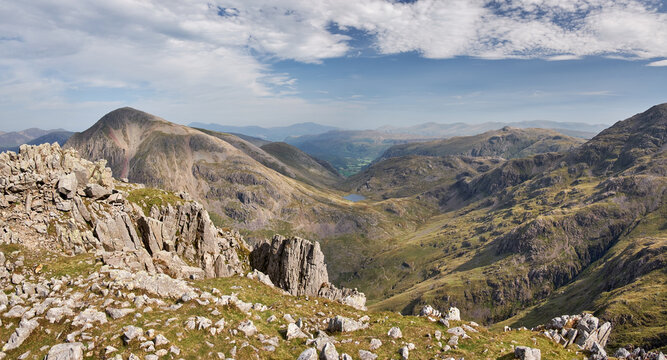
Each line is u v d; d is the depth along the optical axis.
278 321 41.16
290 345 35.84
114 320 33.44
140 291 39.78
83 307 34.72
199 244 89.12
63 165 69.06
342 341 37.38
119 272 42.28
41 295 36.22
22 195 56.47
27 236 51.66
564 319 50.78
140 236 72.62
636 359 43.41
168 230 87.38
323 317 46.25
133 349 29.22
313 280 98.75
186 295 41.00
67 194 61.53
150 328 32.66
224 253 97.44
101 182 78.50
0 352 28.12
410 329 41.62
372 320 46.50
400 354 34.81
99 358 28.05
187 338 32.56
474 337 40.59
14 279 38.47
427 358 34.69
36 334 30.22
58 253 50.81
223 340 33.53
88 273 42.81
